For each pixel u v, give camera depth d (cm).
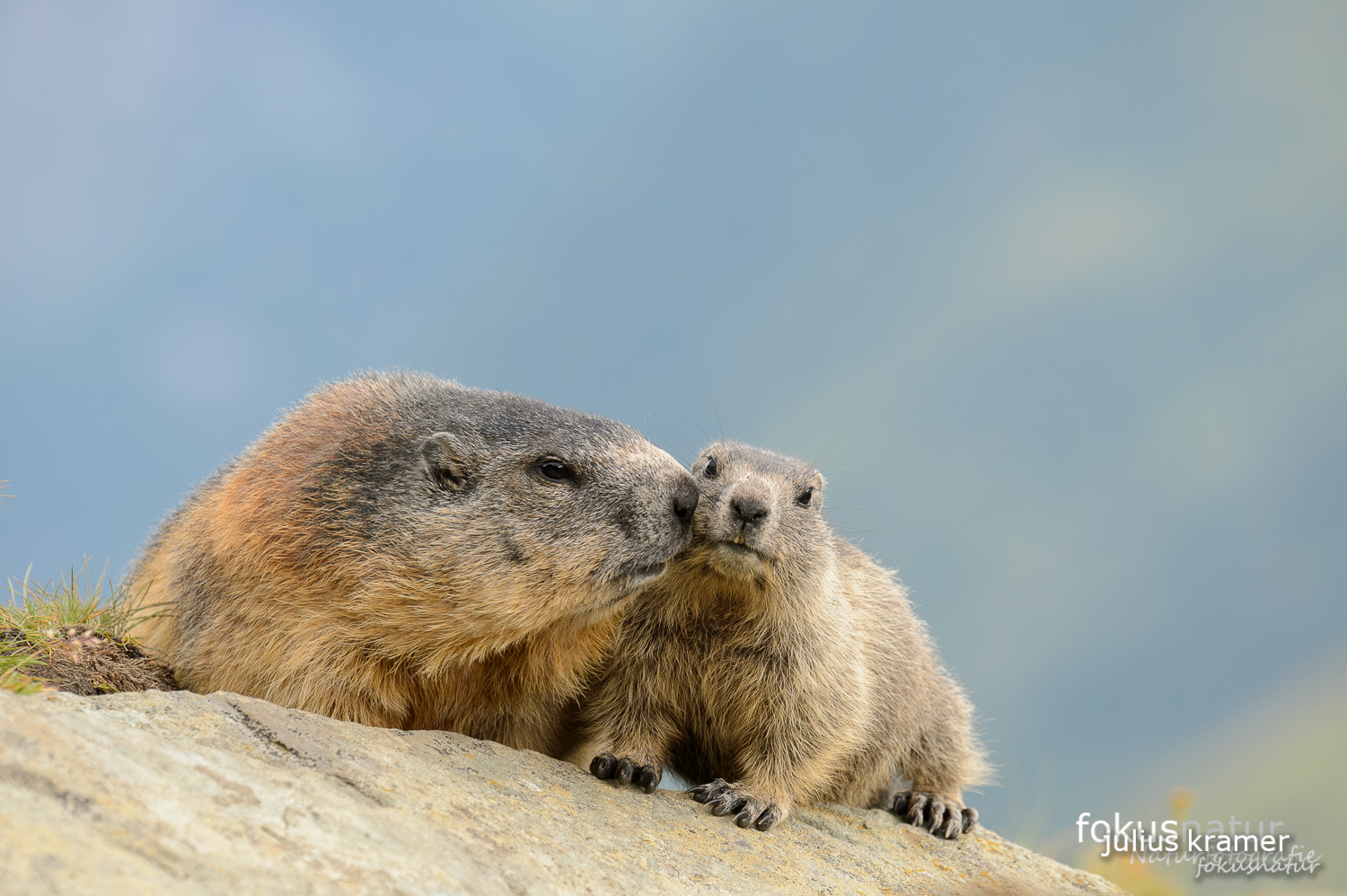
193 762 683
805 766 1204
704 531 1158
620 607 1097
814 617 1196
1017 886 1127
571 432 1094
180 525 1286
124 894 477
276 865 573
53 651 1079
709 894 808
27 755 581
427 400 1140
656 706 1211
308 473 1045
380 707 1040
